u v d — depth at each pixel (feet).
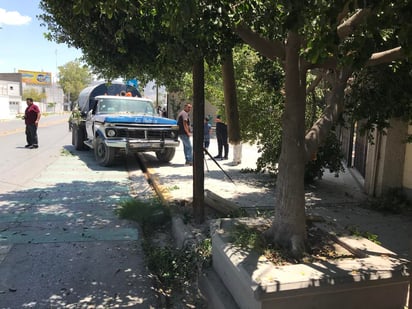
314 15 8.58
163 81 21.90
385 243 17.57
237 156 41.34
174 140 41.11
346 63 9.02
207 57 14.97
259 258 11.05
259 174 35.14
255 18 12.00
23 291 13.23
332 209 23.48
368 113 20.18
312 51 8.61
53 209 23.27
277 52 13.07
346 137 41.42
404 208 23.54
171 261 15.21
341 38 11.12
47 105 308.81
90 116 44.80
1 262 15.43
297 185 12.07
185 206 22.47
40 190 28.27
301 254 11.42
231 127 17.75
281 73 23.90
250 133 31.55
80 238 18.30
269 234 12.64
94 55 19.44
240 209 19.98
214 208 21.58
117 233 19.08
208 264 14.14
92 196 26.81
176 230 18.84
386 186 25.48
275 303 9.52
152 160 45.06
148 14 13.80
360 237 13.04
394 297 10.49
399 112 20.04
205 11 11.39
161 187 28.53
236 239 12.42
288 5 7.92
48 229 19.52
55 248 16.99
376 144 26.05
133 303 12.76
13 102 225.15
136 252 16.84
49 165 39.63
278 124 30.66
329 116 13.03
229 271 11.68
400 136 25.03
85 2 9.35
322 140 12.85
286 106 12.21
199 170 19.20
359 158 36.55
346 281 9.83
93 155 48.03
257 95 30.48
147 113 45.39
